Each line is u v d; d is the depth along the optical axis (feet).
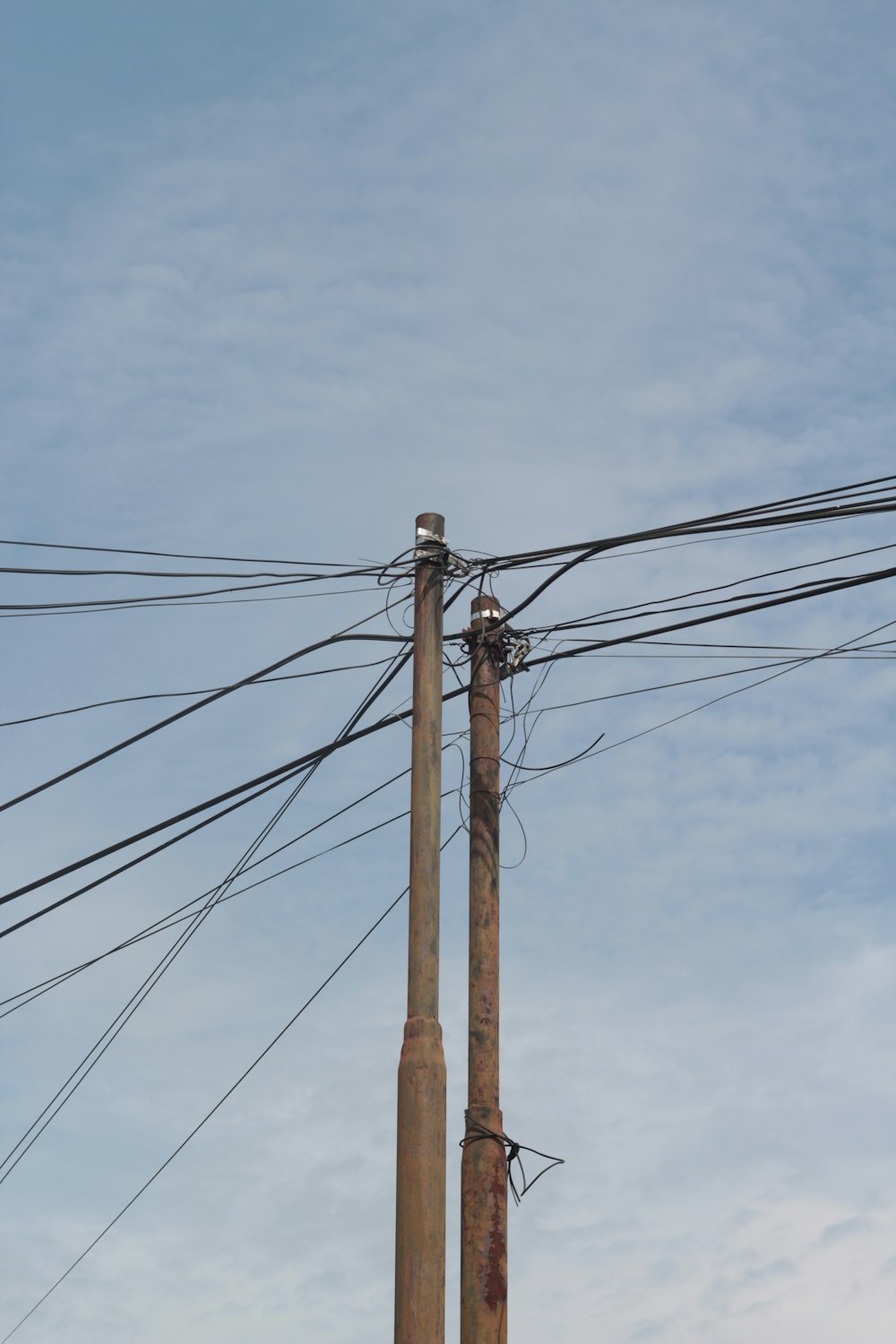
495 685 33.83
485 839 32.30
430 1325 26.23
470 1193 29.22
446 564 33.04
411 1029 28.35
